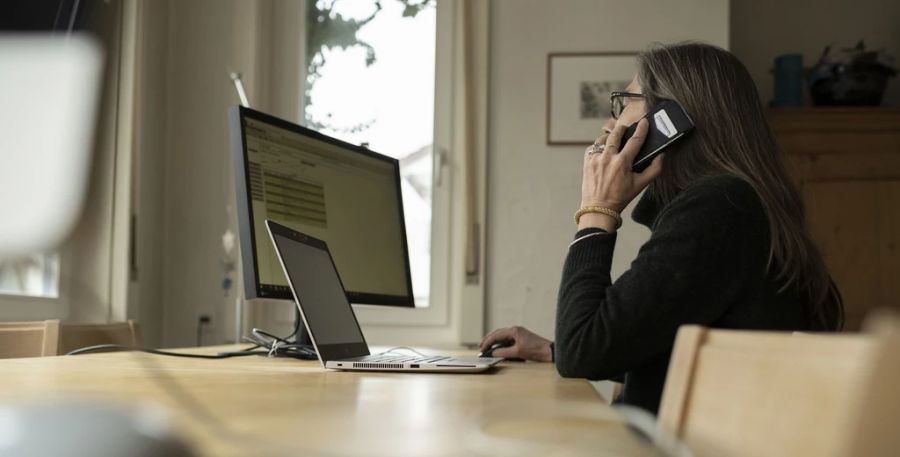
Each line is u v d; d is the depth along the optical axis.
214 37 3.60
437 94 3.59
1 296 2.58
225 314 3.50
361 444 0.50
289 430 0.56
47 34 0.20
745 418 0.53
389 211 2.00
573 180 3.48
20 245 0.18
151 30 3.43
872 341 0.37
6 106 0.19
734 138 1.37
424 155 3.58
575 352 1.23
